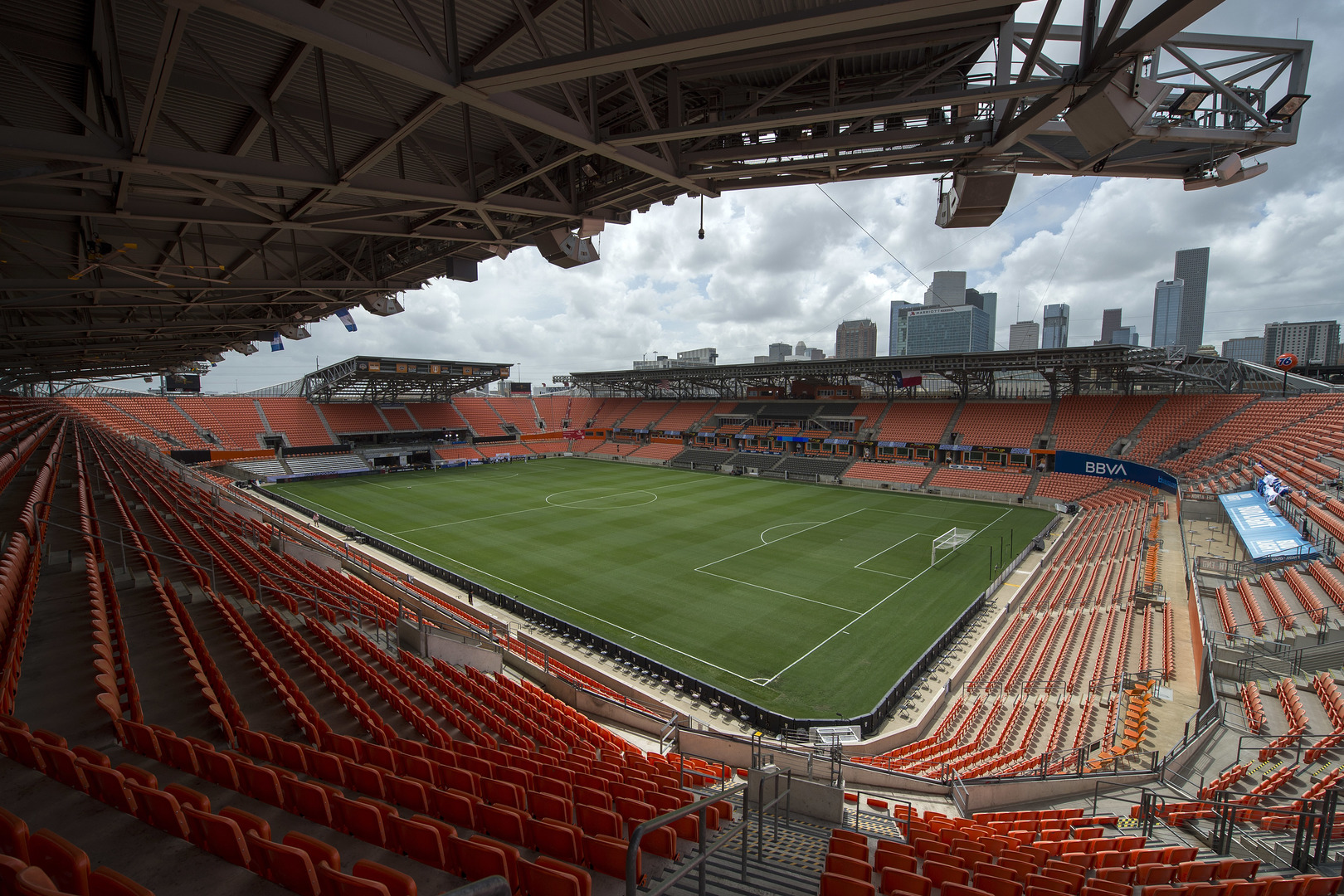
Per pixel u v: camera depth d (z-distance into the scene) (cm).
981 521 4303
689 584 2939
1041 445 5444
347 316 2894
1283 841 918
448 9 699
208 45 895
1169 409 5028
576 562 3291
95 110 1018
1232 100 873
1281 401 4144
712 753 1473
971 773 1404
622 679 2023
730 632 2389
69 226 1470
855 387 7419
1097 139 829
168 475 3278
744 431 7512
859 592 2841
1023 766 1441
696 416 8362
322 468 6556
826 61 959
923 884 670
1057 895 673
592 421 9419
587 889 511
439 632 1788
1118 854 895
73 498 2052
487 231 1534
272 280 1777
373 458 7056
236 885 443
